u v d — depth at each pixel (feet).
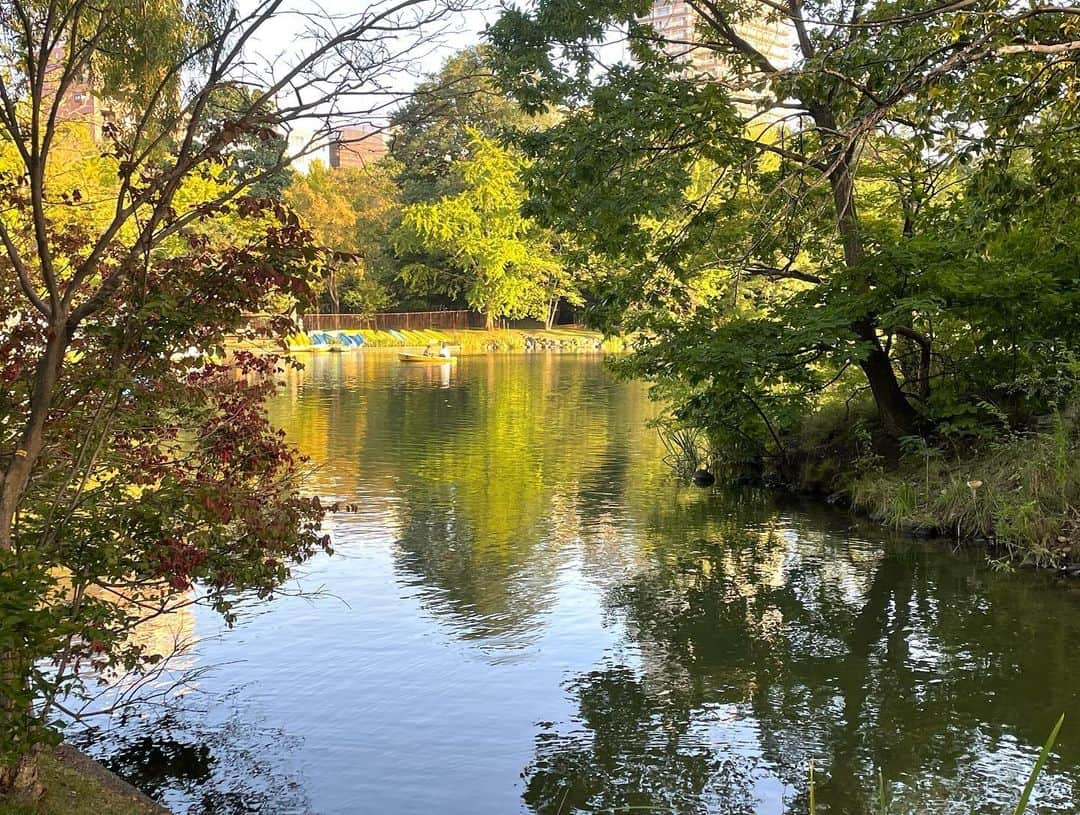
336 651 26.63
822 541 40.40
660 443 69.21
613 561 36.88
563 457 62.95
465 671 25.35
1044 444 40.45
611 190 42.68
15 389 17.98
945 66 25.31
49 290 15.69
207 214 17.38
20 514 19.84
